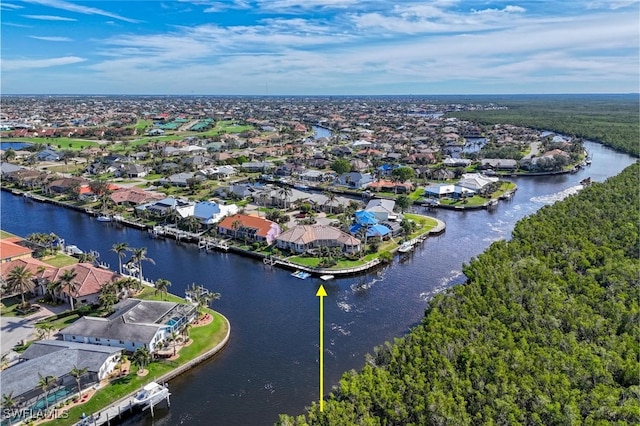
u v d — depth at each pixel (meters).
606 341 76.62
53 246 133.50
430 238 150.75
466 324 79.12
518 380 65.56
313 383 76.88
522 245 120.25
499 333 76.69
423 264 128.62
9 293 102.00
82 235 152.25
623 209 149.50
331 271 119.25
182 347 83.62
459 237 151.75
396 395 62.72
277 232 142.88
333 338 90.25
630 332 80.38
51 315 93.69
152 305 90.56
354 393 62.88
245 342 88.69
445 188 199.38
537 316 82.38
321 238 133.25
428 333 76.31
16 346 82.44
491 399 62.56
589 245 117.88
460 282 116.19
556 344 75.62
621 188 175.62
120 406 68.06
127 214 170.88
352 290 111.75
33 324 90.19
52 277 101.62
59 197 198.38
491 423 57.47
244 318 97.81
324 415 59.56
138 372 76.31
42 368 70.00
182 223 154.25
